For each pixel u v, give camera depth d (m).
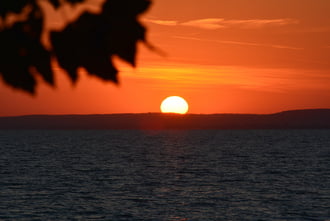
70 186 139.12
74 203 111.06
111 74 5.93
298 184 144.50
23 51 5.80
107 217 96.38
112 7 5.89
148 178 160.50
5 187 136.00
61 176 165.62
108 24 5.89
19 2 5.70
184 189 133.88
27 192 126.62
